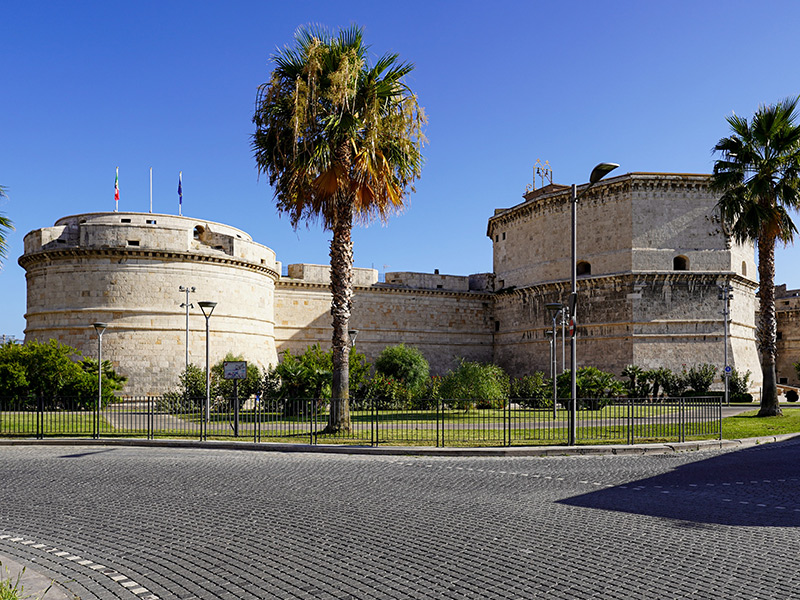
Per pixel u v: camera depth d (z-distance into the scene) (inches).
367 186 978.1
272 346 2183.8
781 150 1285.7
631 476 601.6
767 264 1325.0
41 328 1854.1
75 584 287.4
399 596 271.1
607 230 2287.2
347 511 438.9
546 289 2459.4
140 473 615.8
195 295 1893.5
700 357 2181.3
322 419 1201.4
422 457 755.4
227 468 650.8
